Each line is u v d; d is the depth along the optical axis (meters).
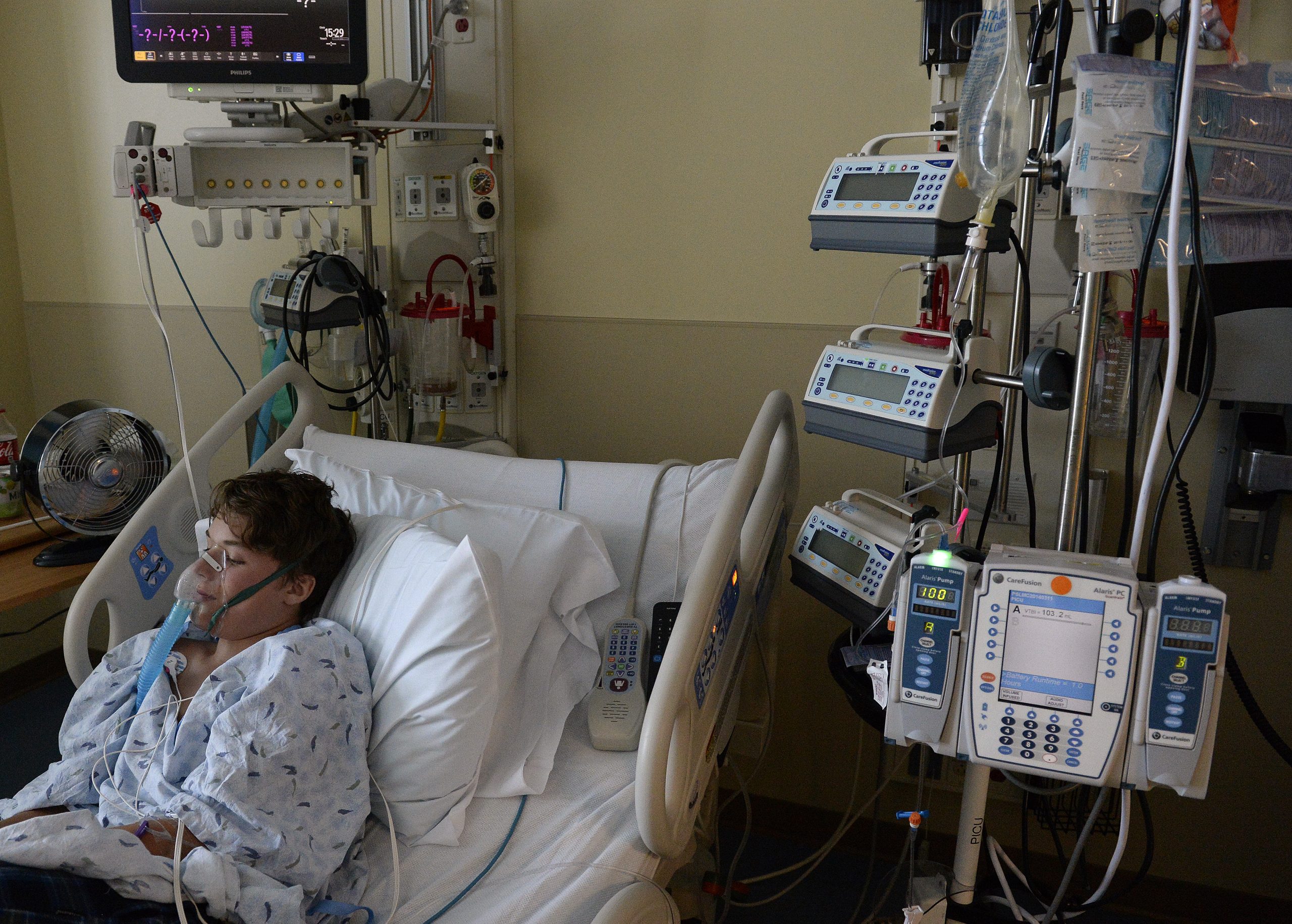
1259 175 1.24
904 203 1.39
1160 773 1.08
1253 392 1.64
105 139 2.65
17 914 0.99
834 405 1.52
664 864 1.34
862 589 1.53
